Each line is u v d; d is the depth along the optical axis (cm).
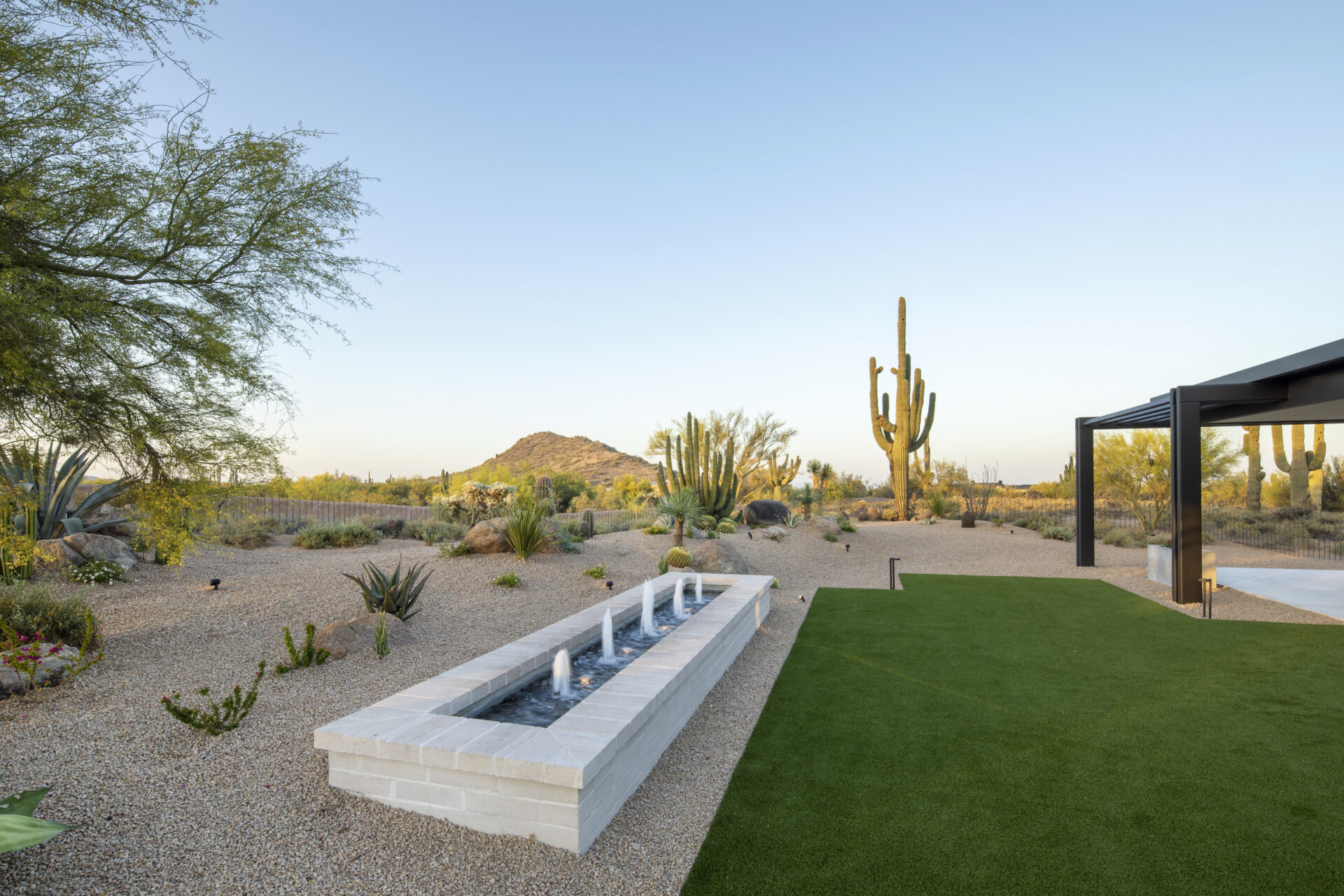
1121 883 315
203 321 480
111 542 969
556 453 9456
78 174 437
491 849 335
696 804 398
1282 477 2698
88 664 552
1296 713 554
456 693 459
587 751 353
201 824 345
